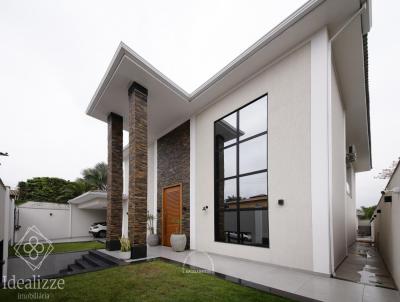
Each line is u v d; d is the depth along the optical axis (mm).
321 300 3145
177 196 9344
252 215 6145
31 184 21781
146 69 6535
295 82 5445
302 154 5062
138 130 6914
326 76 4832
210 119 8164
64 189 22484
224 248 6734
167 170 10180
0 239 6379
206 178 7945
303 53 5367
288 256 5004
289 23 5004
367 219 18625
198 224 7992
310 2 4586
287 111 5535
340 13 4676
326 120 4715
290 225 5059
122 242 6473
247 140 6672
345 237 6598
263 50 5707
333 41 5457
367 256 6668
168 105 8406
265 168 6031
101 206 17484
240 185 6695
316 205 4637
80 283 4051
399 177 3840
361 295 3346
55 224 17484
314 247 4555
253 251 5809
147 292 3553
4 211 6781
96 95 7949
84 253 9258
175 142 9883
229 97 7430
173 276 4430
